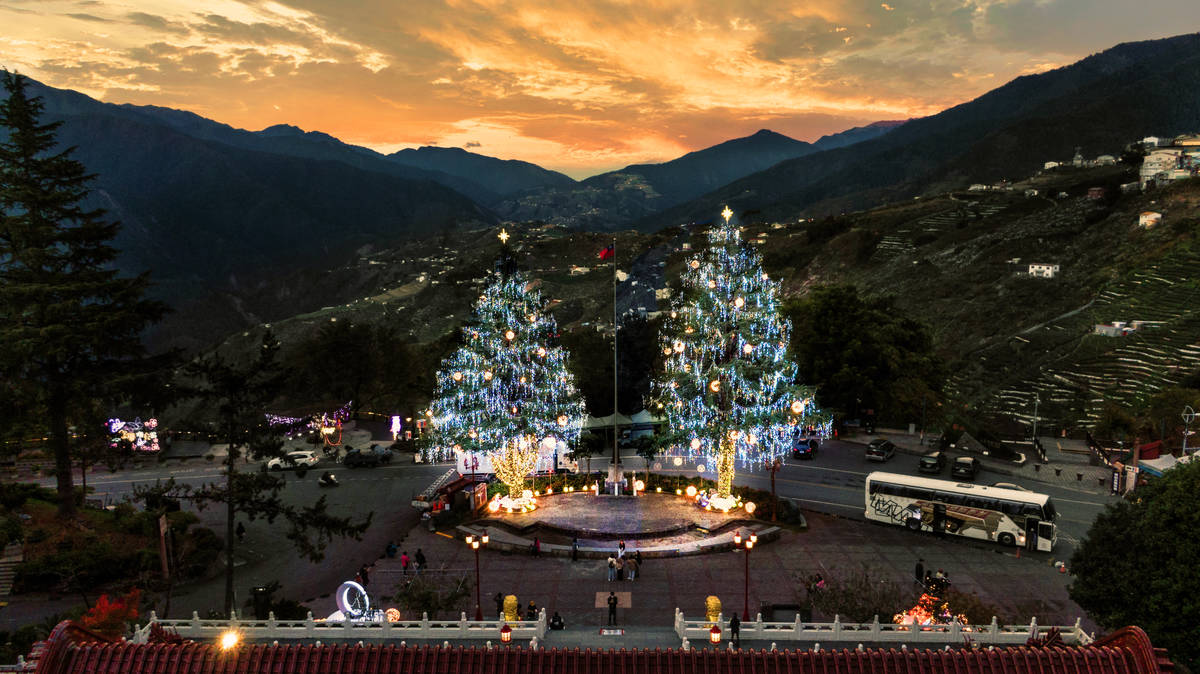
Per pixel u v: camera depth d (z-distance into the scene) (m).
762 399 54.09
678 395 56.41
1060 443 75.81
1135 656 16.67
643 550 47.91
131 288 53.97
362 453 72.75
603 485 61.19
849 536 51.28
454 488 57.81
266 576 47.53
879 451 68.31
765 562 46.66
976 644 30.66
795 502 58.56
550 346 60.03
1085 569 33.69
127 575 46.22
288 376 41.53
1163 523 31.14
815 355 79.06
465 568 46.62
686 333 57.16
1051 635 18.98
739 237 55.91
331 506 60.66
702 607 40.44
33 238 50.31
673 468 67.75
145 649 17.02
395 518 57.34
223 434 40.12
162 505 51.38
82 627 17.73
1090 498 58.09
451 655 17.55
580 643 33.53
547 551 48.62
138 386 52.72
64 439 51.47
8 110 49.69
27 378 49.31
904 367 80.12
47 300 50.38
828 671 17.19
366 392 97.12
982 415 95.31
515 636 33.53
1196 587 29.00
